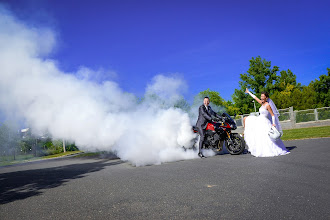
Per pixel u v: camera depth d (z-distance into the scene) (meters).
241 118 25.31
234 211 2.84
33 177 6.58
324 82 47.03
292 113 22.36
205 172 5.14
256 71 60.19
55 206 3.61
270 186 3.72
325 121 21.17
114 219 2.89
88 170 7.05
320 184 3.65
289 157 6.10
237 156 7.04
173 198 3.50
